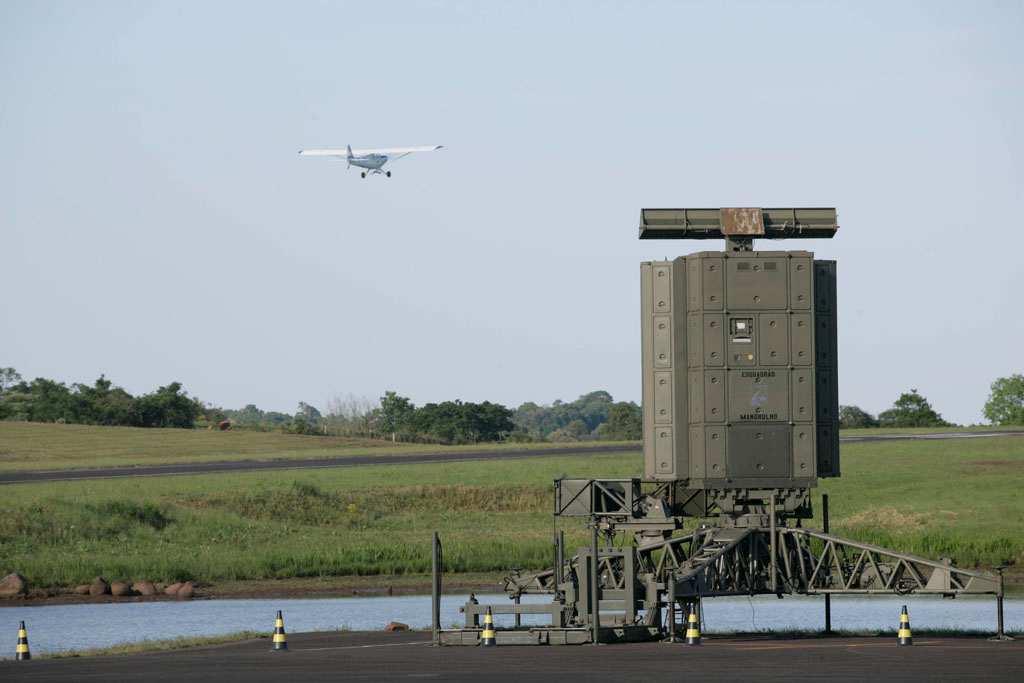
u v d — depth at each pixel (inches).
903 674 3462.1
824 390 5408.5
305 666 3929.6
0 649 6112.2
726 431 5290.4
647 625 4960.6
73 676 3730.3
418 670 3735.2
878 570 5118.1
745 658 4010.8
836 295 5433.1
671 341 5393.7
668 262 5413.4
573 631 4736.7
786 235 5551.2
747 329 5305.1
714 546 5162.4
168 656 4557.1
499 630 4813.0
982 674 3452.3
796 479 5290.4
